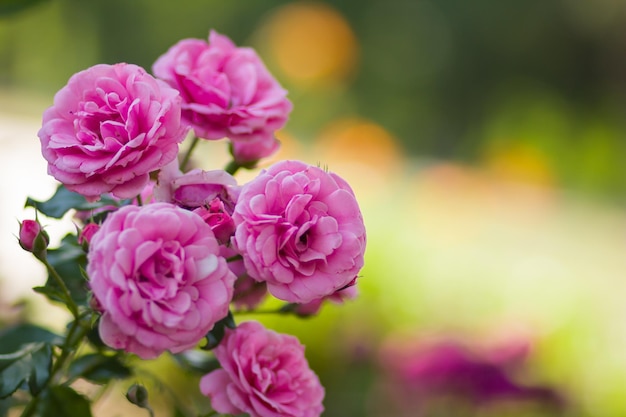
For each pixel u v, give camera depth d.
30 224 0.74
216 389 0.75
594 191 4.92
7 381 0.75
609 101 6.54
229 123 0.79
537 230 3.63
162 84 0.74
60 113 0.73
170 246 0.70
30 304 1.09
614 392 1.71
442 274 2.22
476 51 6.64
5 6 0.96
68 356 0.80
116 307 0.68
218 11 6.39
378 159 3.28
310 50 5.18
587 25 6.61
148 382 0.94
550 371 1.75
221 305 0.70
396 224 2.76
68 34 6.15
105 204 0.79
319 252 0.71
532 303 2.18
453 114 6.57
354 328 1.63
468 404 1.45
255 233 0.71
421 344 1.50
